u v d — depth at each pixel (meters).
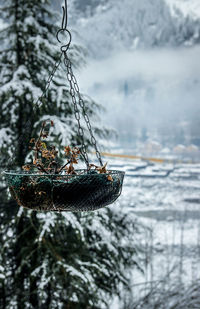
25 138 3.59
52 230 3.45
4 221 3.81
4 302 3.67
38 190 1.22
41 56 3.84
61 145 3.27
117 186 1.36
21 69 3.72
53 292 3.46
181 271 5.72
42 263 3.43
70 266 3.32
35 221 3.73
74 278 3.38
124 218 4.30
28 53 3.85
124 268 4.18
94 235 3.97
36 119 3.73
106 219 3.80
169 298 4.95
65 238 3.86
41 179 1.20
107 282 3.92
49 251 3.42
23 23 3.80
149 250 5.96
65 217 3.29
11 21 3.89
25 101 3.81
